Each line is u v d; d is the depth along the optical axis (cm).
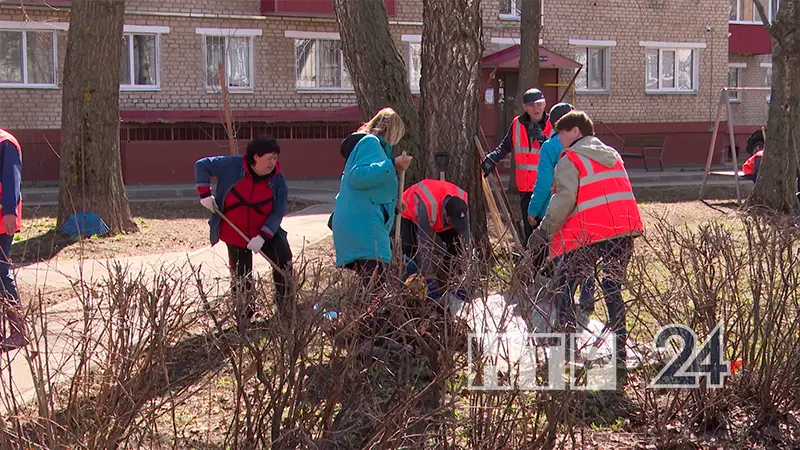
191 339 354
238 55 2244
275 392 342
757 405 453
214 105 2212
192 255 948
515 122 816
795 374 450
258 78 2258
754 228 491
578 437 420
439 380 357
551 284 379
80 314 429
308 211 1405
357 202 534
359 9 895
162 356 333
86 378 336
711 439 438
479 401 363
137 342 333
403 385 369
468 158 835
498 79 2455
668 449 429
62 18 2031
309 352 344
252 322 347
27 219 1287
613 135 2612
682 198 1647
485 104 2444
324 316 341
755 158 1450
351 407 352
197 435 392
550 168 638
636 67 2641
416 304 372
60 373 345
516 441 376
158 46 2147
